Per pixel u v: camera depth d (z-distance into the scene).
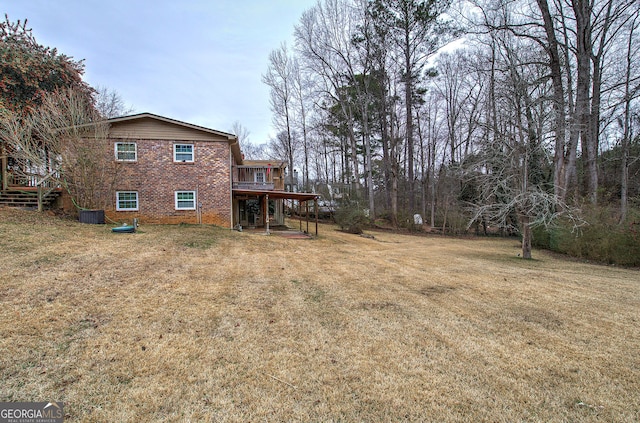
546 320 4.73
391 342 3.84
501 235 25.55
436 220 29.28
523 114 11.39
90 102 15.60
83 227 10.80
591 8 15.04
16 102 13.62
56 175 12.44
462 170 12.88
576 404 2.72
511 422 2.47
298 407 2.59
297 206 35.97
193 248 9.48
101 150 12.82
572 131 12.45
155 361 3.17
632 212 12.35
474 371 3.23
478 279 7.55
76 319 3.94
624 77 17.12
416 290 6.30
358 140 35.91
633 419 2.54
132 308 4.44
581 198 14.80
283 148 42.78
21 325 3.61
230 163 15.45
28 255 6.38
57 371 2.88
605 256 11.98
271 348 3.58
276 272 7.39
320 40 25.16
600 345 3.89
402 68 25.06
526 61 14.36
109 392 2.65
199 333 3.85
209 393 2.72
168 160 14.62
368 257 10.91
